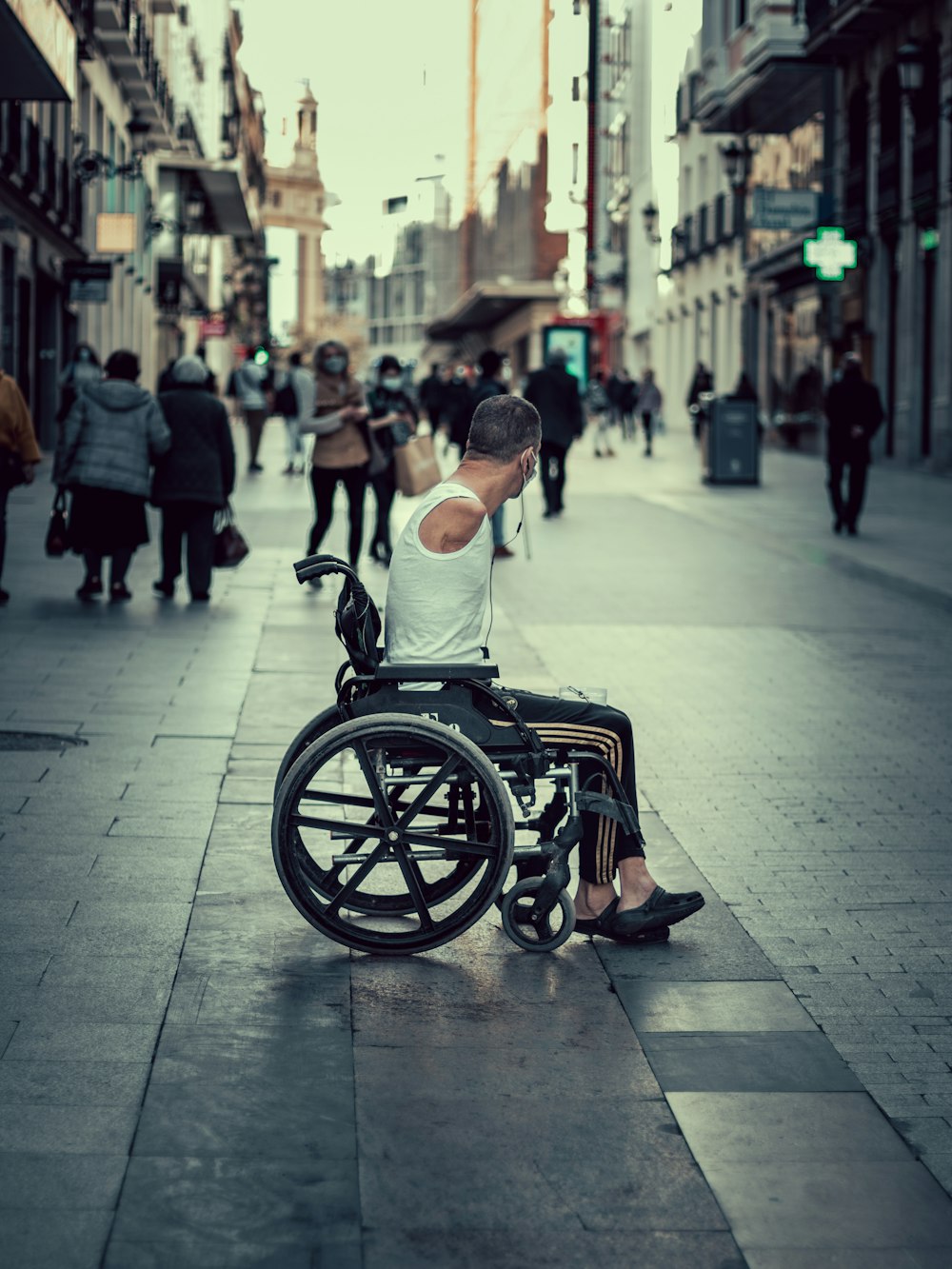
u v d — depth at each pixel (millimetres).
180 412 11820
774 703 8922
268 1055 4152
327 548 15680
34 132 25688
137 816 6277
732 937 5156
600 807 5020
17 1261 3137
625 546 16312
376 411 15023
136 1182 3457
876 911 5422
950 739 8094
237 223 51969
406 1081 4035
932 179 28297
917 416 29750
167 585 12203
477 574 4977
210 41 61406
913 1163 3672
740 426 25031
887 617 12062
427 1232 3318
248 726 7902
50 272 29812
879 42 30984
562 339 39469
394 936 4910
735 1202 3479
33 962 4727
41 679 8906
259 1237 3268
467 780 4859
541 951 4996
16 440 11469
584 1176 3574
